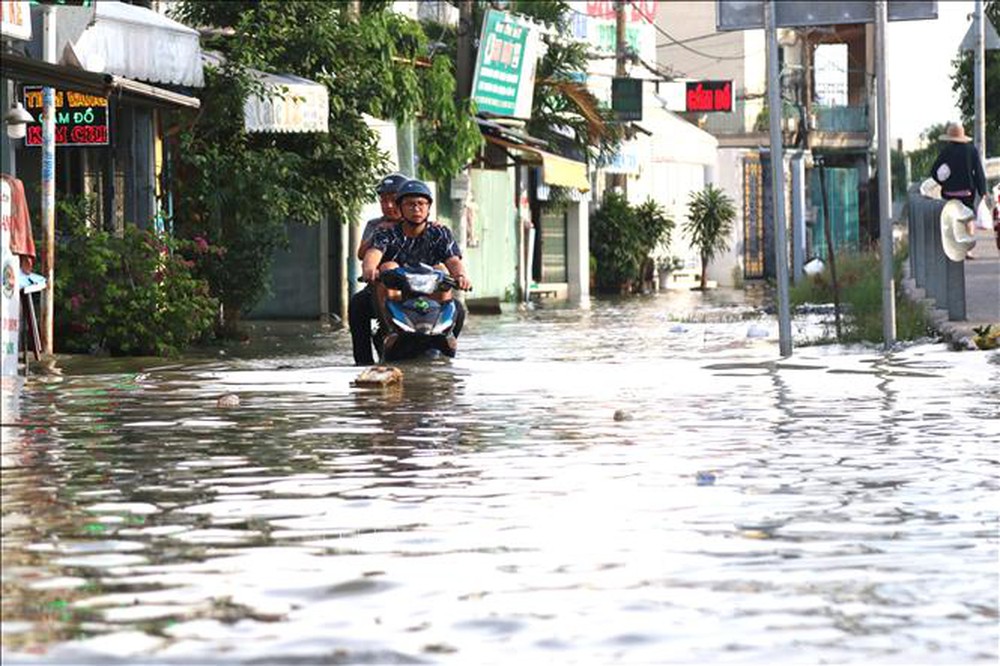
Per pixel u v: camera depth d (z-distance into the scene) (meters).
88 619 11.68
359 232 68.38
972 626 11.52
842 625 11.53
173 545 14.23
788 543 14.31
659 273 123.00
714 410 25.33
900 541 14.41
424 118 76.25
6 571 13.18
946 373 31.86
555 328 58.19
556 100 97.19
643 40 132.00
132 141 49.84
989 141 98.56
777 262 37.78
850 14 37.56
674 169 132.25
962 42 88.75
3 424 23.39
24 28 33.53
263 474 18.36
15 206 28.69
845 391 28.44
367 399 27.11
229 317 52.59
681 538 14.55
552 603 12.14
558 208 104.94
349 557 13.73
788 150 141.25
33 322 38.16
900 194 152.12
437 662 10.64
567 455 19.97
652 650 10.91
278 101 52.66
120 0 50.69
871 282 61.19
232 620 11.66
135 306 42.06
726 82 139.62
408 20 71.50
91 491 17.14
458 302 36.56
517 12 93.62
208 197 51.66
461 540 14.46
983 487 17.44
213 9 57.69
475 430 22.67
